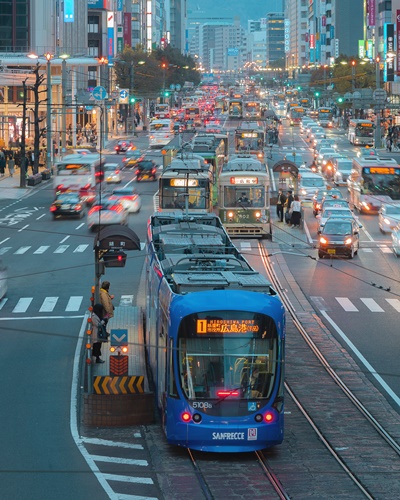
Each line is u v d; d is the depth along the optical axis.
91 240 146.00
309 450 57.69
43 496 48.56
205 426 55.31
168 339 57.03
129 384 63.44
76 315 96.19
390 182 180.38
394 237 136.50
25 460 54.66
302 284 115.75
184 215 99.44
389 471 53.56
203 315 56.34
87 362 69.75
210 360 56.16
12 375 74.38
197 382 55.88
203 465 54.62
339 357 81.25
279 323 56.97
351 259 134.12
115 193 174.75
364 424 63.12
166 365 57.44
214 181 167.00
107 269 122.38
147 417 62.84
